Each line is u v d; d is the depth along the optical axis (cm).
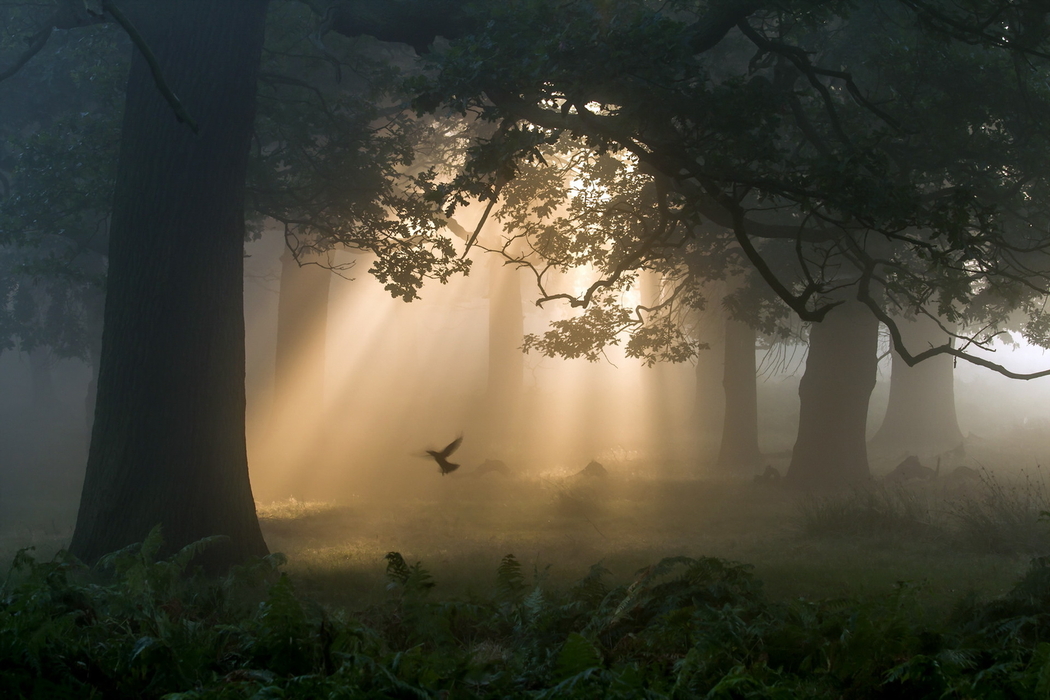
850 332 2252
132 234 1325
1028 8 1269
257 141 1903
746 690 391
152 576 613
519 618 570
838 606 544
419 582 539
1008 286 1714
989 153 1504
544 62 1116
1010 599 598
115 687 432
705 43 1246
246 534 1355
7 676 408
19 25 2145
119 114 1861
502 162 1162
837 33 1834
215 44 1345
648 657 480
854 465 2253
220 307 1351
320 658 451
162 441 1299
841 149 1298
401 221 1892
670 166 1159
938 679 402
